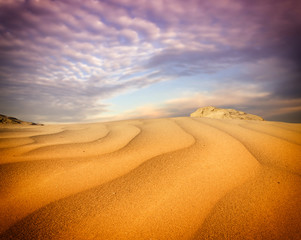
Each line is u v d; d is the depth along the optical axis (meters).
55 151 2.57
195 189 1.72
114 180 1.85
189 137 3.10
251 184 1.80
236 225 1.34
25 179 1.82
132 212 1.44
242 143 2.79
